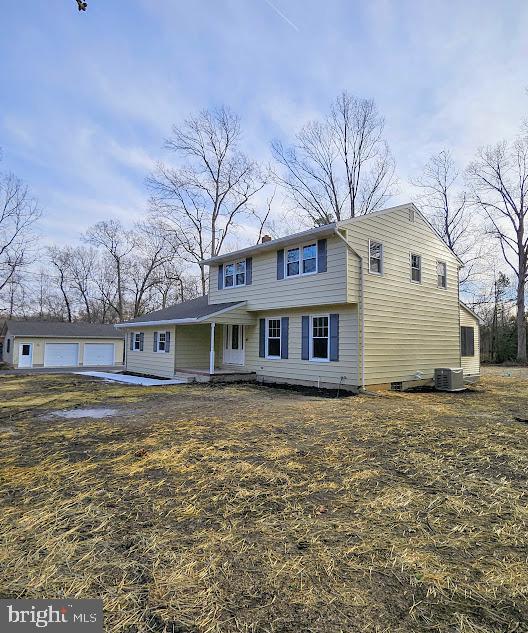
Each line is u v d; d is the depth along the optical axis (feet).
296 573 8.10
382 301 40.65
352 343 38.55
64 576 7.98
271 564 8.44
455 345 51.06
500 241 93.81
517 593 7.47
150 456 16.34
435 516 10.87
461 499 12.06
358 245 38.70
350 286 37.63
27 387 45.21
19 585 7.68
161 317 61.05
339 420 24.11
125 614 6.88
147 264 134.00
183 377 52.42
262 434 20.31
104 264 145.07
